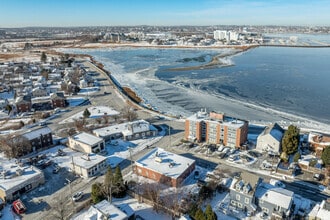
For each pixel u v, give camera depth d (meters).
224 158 66.44
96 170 60.72
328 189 53.25
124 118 93.06
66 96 124.00
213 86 139.00
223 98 119.12
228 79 152.62
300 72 165.62
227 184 55.22
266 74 162.38
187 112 101.94
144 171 58.81
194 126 74.75
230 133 70.81
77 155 68.19
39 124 89.88
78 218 42.84
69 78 151.75
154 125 88.69
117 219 41.25
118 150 71.75
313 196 51.47
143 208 48.69
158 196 49.50
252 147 71.44
